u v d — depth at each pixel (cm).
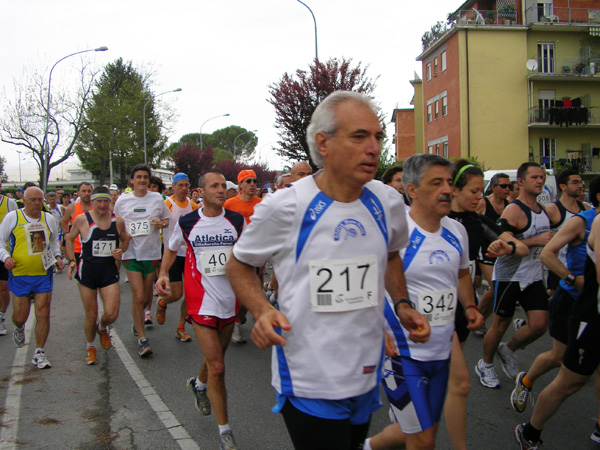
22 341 634
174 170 5088
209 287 426
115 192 1436
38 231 602
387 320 296
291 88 2078
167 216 723
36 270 595
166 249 482
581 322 335
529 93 3547
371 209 215
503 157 3538
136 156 4862
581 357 335
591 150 3597
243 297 218
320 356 207
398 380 291
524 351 622
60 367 582
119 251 588
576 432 407
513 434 402
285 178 907
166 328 757
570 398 479
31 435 412
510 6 3594
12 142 3297
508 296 486
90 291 589
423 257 304
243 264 221
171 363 593
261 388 509
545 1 3616
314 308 206
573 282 373
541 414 358
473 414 440
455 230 324
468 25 3462
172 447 388
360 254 210
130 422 434
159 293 479
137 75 5025
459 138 3547
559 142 3619
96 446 392
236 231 452
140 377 545
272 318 202
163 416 445
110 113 4047
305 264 208
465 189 372
